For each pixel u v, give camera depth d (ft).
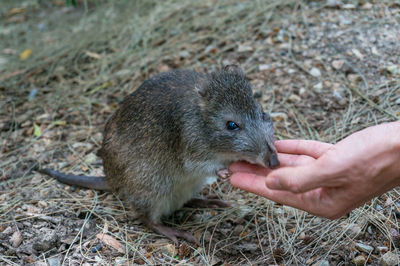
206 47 2.79
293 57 2.60
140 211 1.99
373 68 2.44
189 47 2.82
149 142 1.97
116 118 2.06
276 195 1.65
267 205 2.00
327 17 2.75
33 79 2.82
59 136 2.41
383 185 1.51
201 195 2.15
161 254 1.87
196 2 3.15
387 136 1.43
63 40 3.18
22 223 1.96
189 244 1.93
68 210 2.02
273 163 1.76
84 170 2.25
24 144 2.39
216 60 2.69
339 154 1.45
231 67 1.96
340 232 1.84
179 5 3.16
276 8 2.91
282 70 2.55
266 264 1.78
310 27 2.72
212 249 1.88
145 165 1.97
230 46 2.74
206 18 2.98
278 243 1.86
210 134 1.88
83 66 2.87
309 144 1.80
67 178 2.14
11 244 1.87
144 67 2.76
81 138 2.40
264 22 2.82
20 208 2.04
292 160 1.80
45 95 2.69
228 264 1.79
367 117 2.24
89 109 2.56
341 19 2.72
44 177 2.19
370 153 1.44
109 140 2.05
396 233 1.81
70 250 1.86
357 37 2.60
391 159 1.44
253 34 2.79
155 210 1.99
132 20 3.15
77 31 3.26
